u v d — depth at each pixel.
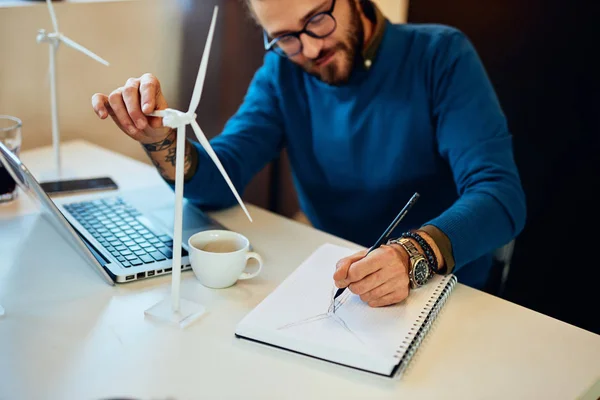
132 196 1.29
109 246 1.04
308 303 0.88
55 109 1.37
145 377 0.74
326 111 1.39
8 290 0.92
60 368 0.75
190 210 1.22
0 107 1.52
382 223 1.42
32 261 1.01
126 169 1.46
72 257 1.03
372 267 0.88
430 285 0.95
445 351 0.82
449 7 2.03
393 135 1.34
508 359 0.81
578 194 1.94
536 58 1.91
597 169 1.89
